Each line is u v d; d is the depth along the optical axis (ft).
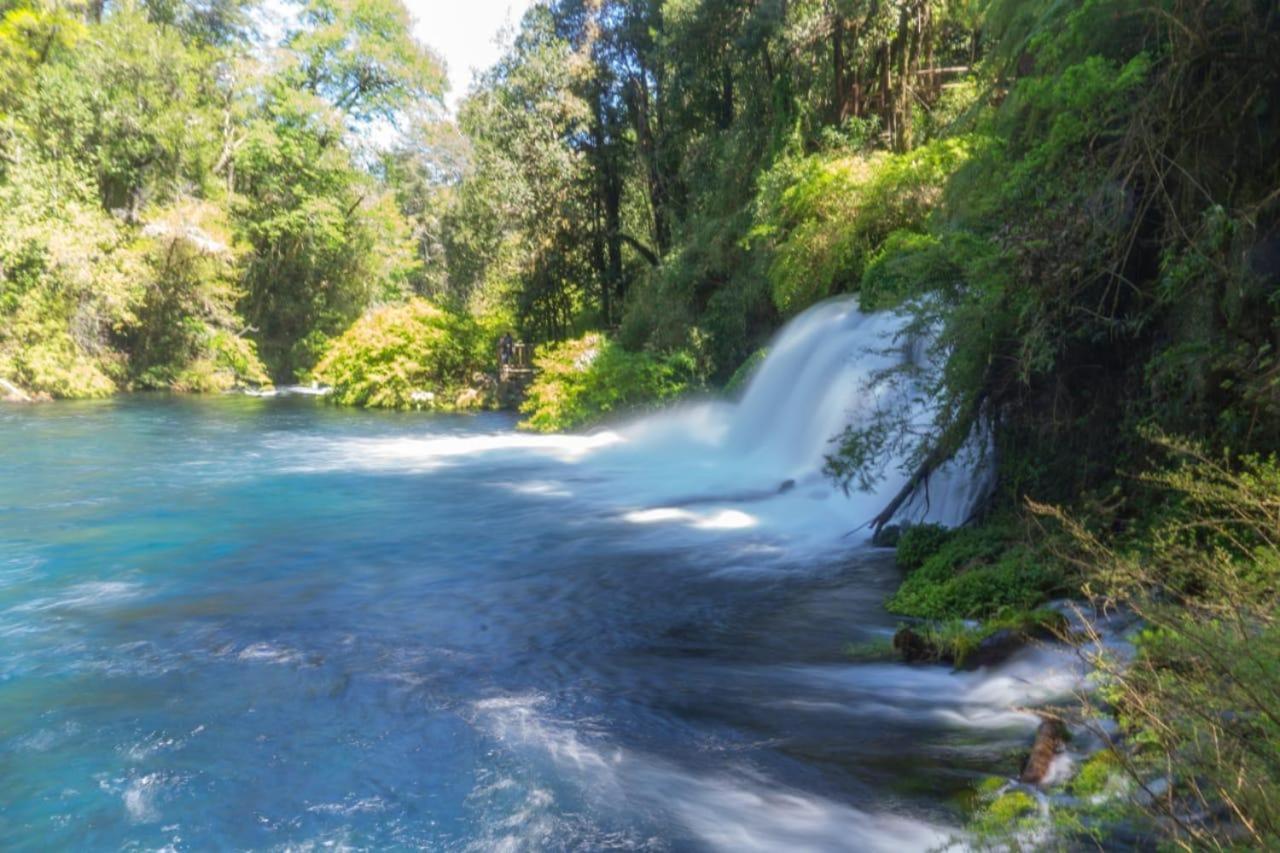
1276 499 13.98
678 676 20.92
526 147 97.19
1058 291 24.57
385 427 77.51
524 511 40.42
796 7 69.31
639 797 15.42
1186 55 21.15
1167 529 17.33
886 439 35.27
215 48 130.41
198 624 24.75
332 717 18.70
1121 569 14.57
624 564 31.09
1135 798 12.70
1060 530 25.14
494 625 24.76
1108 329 25.04
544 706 19.24
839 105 68.49
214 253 113.19
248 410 90.74
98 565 31.14
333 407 97.14
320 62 144.87
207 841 14.26
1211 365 21.42
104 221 102.06
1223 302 21.49
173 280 112.57
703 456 56.13
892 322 43.27
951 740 17.33
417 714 18.83
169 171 113.60
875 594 27.27
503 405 97.40
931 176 52.31
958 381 28.25
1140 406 24.47
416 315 103.86
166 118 110.42
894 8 64.44
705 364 70.18
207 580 29.30
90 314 102.12
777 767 16.42
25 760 16.85
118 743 17.53
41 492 45.03
